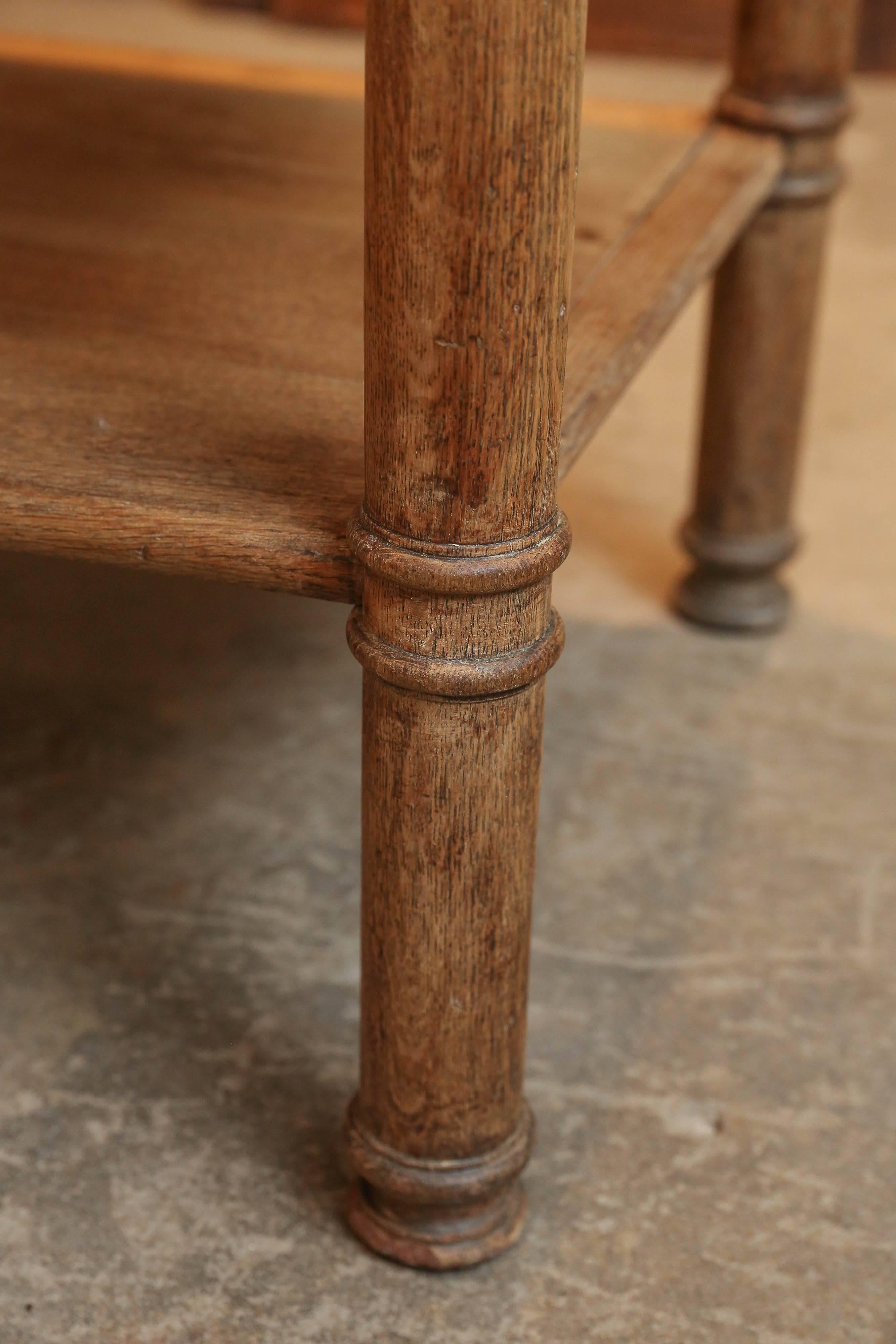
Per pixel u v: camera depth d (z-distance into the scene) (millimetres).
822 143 1520
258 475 1128
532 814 1104
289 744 1502
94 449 1145
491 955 1117
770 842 1433
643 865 1412
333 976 1331
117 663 1573
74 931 1353
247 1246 1192
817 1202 1217
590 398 1181
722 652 1616
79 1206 1205
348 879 1395
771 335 1546
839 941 1362
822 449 2010
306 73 1727
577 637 1628
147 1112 1250
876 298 2457
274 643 1605
